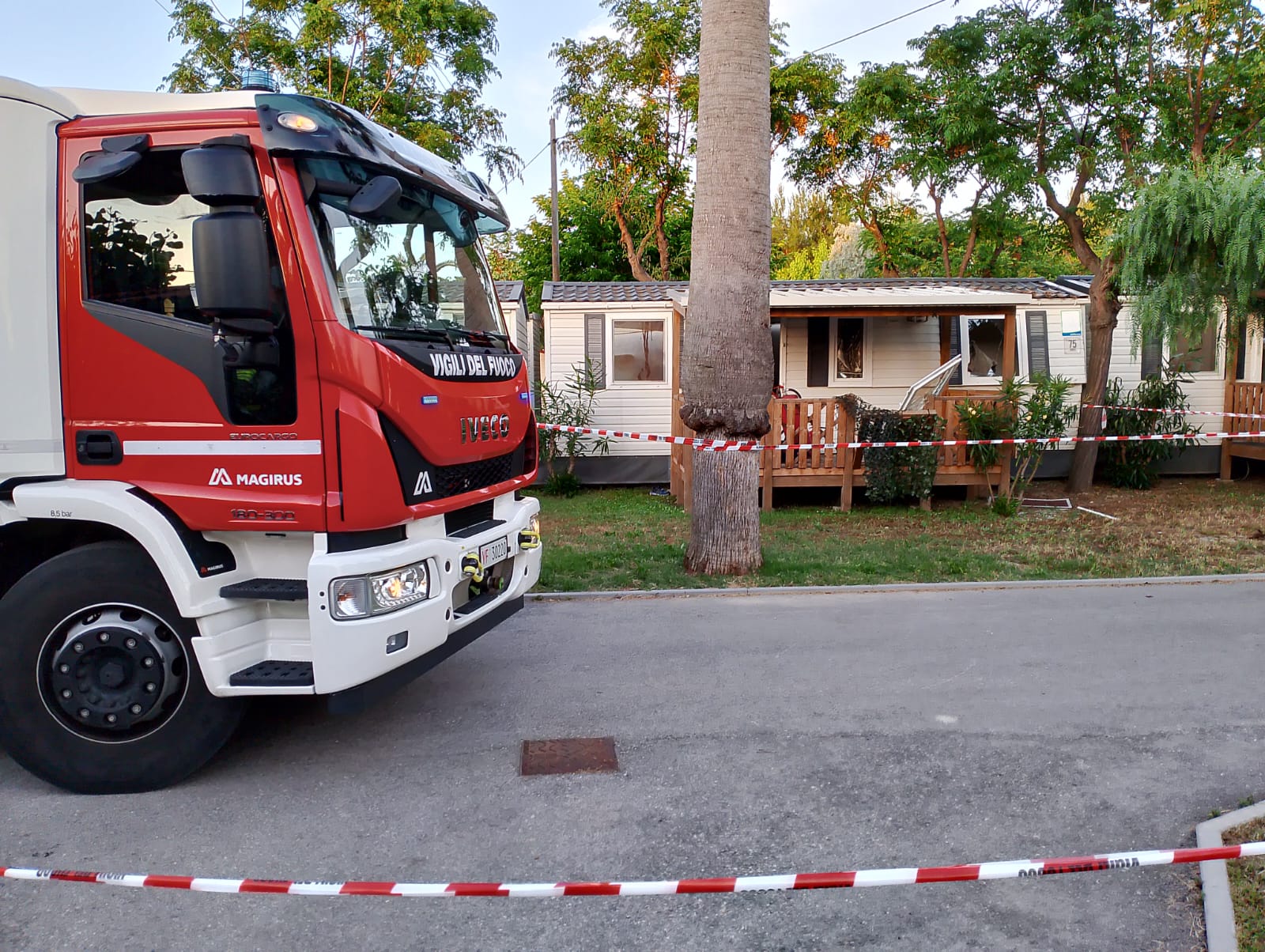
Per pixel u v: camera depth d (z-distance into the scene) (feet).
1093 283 43.47
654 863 11.16
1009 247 76.38
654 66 74.38
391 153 13.56
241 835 11.92
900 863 11.10
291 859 11.29
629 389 45.93
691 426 26.37
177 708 12.88
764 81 24.27
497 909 10.28
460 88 64.75
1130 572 26.86
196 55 59.31
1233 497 41.47
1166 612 22.26
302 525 12.17
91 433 12.50
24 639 12.66
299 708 16.55
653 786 13.25
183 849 11.55
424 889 9.01
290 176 11.98
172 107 12.69
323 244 12.19
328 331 11.94
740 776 13.53
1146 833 11.82
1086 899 10.39
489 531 14.98
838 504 41.22
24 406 12.51
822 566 27.61
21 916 10.11
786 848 11.50
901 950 9.48
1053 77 43.91
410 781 13.48
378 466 12.25
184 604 12.04
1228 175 33.22
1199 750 14.33
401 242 13.94
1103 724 15.39
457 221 15.90
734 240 24.84
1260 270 32.42
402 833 11.94
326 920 10.07
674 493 42.11
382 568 12.30
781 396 44.47
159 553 12.05
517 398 16.30
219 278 11.38
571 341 45.52
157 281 12.27
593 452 46.01
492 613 15.38
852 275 116.57
